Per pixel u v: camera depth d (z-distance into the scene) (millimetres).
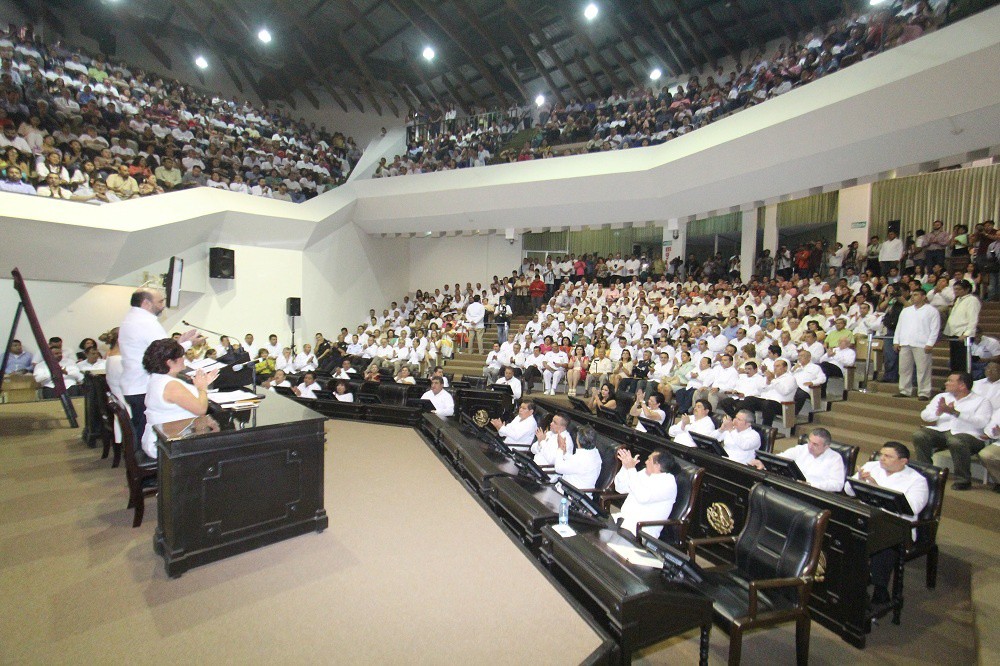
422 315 16047
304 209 14336
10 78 10609
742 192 10898
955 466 5547
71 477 4875
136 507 3754
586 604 3000
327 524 3938
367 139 19594
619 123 13562
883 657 3537
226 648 2471
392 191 15359
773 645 3668
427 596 3047
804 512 3506
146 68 16125
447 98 19297
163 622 2645
